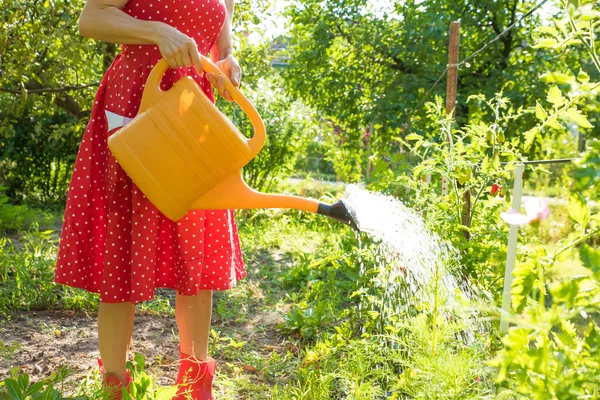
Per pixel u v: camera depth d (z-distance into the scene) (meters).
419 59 6.73
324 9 7.38
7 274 4.00
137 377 2.12
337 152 8.98
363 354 2.32
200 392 2.19
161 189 1.88
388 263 2.53
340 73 7.17
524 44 6.97
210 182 1.88
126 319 2.09
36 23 4.67
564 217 6.14
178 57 1.88
